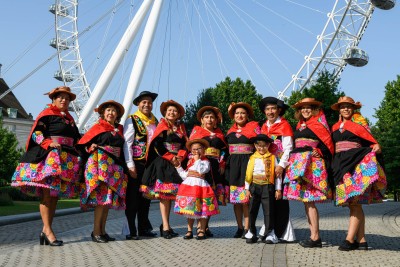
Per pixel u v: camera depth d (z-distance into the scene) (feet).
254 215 27.81
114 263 20.74
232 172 29.30
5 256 22.31
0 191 91.86
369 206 73.15
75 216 52.70
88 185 26.55
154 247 25.54
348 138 24.61
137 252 23.80
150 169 29.17
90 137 26.94
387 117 149.07
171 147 29.53
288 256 22.93
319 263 21.06
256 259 21.90
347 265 20.58
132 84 89.20
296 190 25.90
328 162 25.95
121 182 27.63
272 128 28.81
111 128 27.94
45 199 26.05
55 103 27.12
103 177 26.61
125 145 28.89
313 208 26.02
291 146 27.66
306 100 26.68
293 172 25.71
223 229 35.47
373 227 37.40
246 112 30.71
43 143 25.21
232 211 55.72
